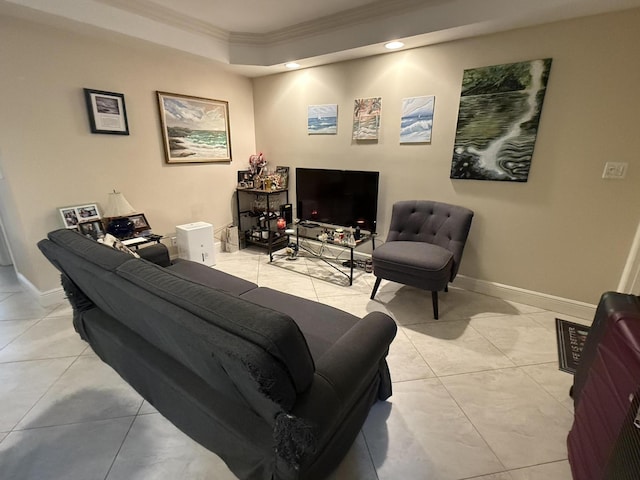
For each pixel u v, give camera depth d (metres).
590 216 2.27
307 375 0.93
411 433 1.45
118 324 1.65
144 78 2.89
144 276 1.15
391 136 3.00
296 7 2.56
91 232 2.55
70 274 1.60
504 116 2.40
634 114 2.01
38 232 2.39
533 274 2.57
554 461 1.32
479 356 1.97
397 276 2.45
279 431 0.87
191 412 1.27
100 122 2.62
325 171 3.37
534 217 2.47
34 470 1.27
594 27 2.01
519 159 2.41
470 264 2.84
